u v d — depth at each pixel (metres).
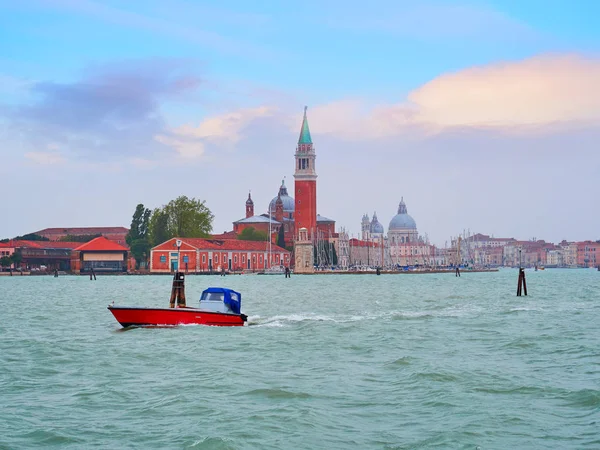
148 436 26.09
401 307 82.31
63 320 66.44
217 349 45.44
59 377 36.66
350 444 25.22
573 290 124.50
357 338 50.66
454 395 31.53
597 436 25.72
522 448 24.64
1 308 82.31
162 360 41.38
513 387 33.03
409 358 40.78
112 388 33.59
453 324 60.22
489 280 194.12
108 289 130.62
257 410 29.34
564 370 37.25
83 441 25.64
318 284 158.00
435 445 25.03
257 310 78.19
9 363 40.78
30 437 26.14
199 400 30.97
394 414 28.86
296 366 39.19
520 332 54.06
